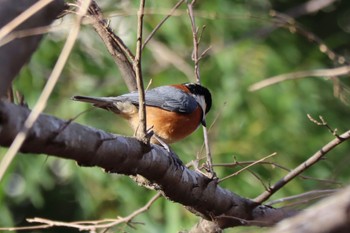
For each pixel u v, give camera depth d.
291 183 12.16
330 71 5.80
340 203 3.02
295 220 3.09
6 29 3.92
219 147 12.46
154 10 5.54
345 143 13.42
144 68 13.88
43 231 15.16
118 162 5.31
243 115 13.03
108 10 12.43
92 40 13.74
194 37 7.63
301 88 13.52
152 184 6.32
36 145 4.50
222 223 6.98
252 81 13.13
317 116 13.46
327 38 17.06
